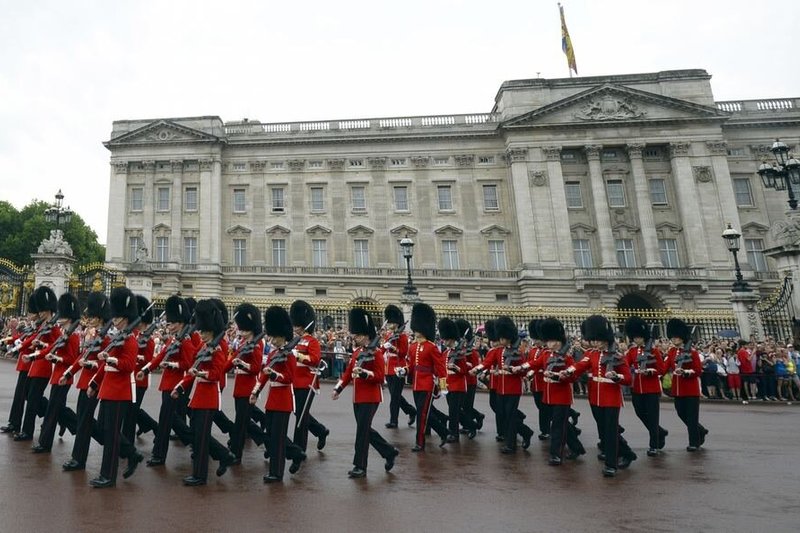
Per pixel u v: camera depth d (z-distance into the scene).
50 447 10.80
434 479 9.73
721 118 58.16
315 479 9.61
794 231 24.66
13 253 77.62
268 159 61.84
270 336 9.94
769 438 14.13
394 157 61.97
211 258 58.16
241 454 10.75
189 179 60.34
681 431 15.27
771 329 26.52
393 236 60.25
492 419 17.44
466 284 57.91
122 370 9.06
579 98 58.97
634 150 58.91
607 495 8.77
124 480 9.23
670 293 54.91
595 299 55.31
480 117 63.50
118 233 58.66
